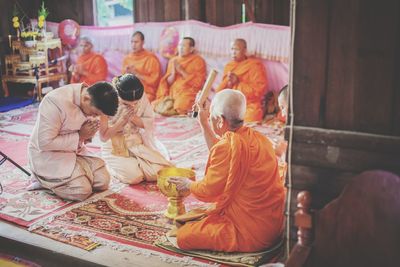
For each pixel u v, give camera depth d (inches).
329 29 106.0
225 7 302.4
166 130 261.4
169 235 147.2
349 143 107.6
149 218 161.2
